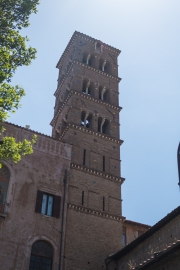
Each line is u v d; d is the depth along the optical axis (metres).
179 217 31.34
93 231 38.25
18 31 25.11
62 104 52.72
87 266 35.78
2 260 31.94
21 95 23.55
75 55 55.66
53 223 36.38
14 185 36.56
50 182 38.91
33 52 25.19
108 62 58.75
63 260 34.84
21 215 35.16
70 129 45.44
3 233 33.31
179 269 25.52
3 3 25.50
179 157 13.20
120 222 40.62
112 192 42.59
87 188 41.22
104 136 47.28
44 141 41.44
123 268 36.28
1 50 23.34
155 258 26.94
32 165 38.91
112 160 45.75
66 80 55.81
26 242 33.88
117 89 55.12
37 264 33.53
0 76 22.69
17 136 39.78
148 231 34.09
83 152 44.41
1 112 22.14
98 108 50.41
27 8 25.75
